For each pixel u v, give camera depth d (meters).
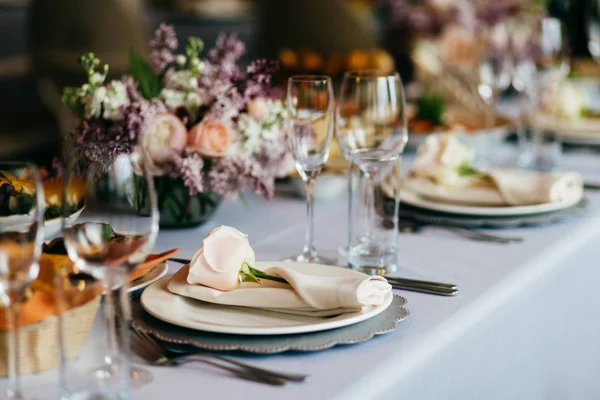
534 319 1.24
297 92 1.15
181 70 1.31
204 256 0.97
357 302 0.90
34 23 3.46
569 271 1.36
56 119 3.54
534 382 1.28
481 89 2.12
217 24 5.25
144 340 0.87
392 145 1.19
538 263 1.23
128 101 1.24
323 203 1.60
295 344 0.85
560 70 2.05
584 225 1.42
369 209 1.20
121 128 1.21
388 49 2.65
